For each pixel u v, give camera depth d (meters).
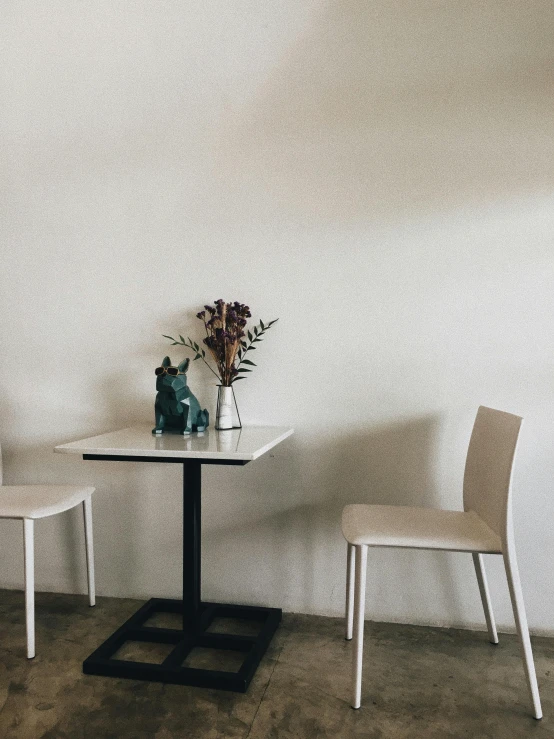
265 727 1.64
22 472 2.58
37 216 2.53
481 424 2.03
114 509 2.52
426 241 2.23
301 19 2.30
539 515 2.18
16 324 2.56
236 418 2.37
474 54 2.18
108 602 2.47
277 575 2.39
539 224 2.15
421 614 2.28
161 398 2.16
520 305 2.17
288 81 2.32
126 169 2.45
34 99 2.51
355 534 1.77
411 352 2.26
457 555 2.24
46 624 2.26
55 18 2.47
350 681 1.87
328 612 2.35
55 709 1.72
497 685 1.85
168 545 2.48
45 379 2.55
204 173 2.39
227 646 2.06
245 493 2.41
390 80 2.24
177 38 2.39
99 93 2.46
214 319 2.25
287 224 2.34
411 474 2.28
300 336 2.34
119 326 2.48
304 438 2.35
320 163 2.30
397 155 2.24
